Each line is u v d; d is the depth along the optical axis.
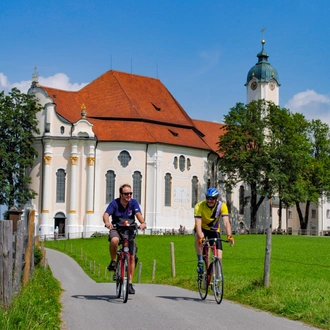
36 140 84.38
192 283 21.34
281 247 57.62
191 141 91.06
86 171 82.94
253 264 42.22
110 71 95.12
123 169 84.25
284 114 86.25
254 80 113.94
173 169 87.44
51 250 67.25
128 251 15.10
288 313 13.49
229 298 16.42
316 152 98.31
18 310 11.05
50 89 88.50
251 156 86.31
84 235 81.75
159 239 74.06
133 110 89.12
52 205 82.88
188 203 89.25
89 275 43.94
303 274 34.47
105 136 84.69
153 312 13.41
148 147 85.62
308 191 90.69
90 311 13.61
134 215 15.34
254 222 91.69
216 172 98.94
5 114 82.25
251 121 87.44
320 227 131.12
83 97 90.94
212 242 15.75
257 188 88.19
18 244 13.75
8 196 79.69
